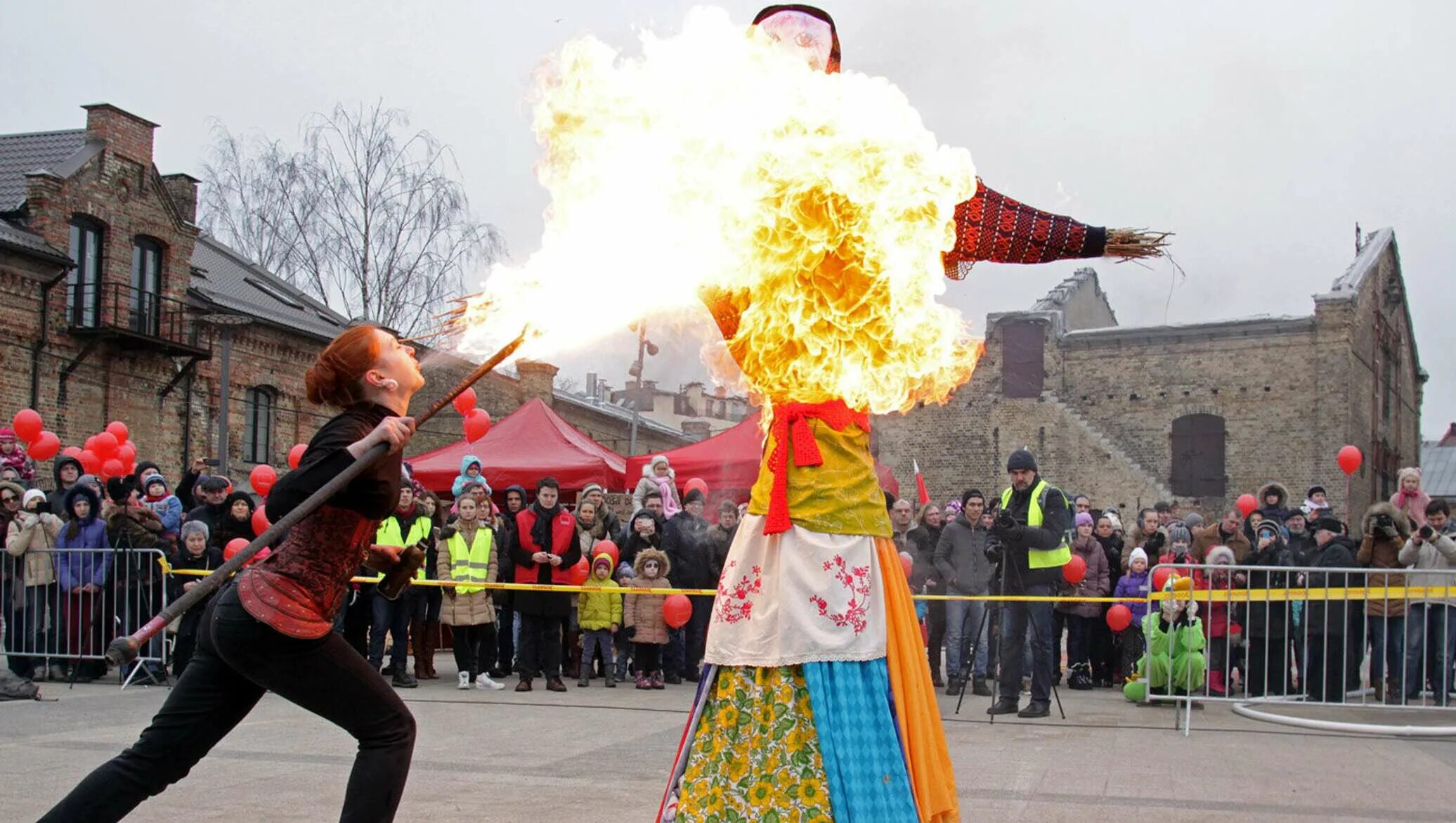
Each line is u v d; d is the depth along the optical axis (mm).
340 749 6328
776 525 3301
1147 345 29141
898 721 3305
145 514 10047
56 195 20922
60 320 21062
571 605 10758
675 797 3430
